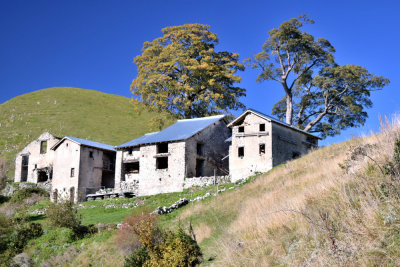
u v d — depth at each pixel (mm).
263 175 32344
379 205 11219
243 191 28875
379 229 10242
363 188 12594
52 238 31109
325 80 47875
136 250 20828
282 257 12352
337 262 9703
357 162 15594
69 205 33094
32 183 59281
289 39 49656
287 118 52406
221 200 28656
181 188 42812
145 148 47000
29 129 88125
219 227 21281
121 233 25438
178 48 58312
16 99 110625
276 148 40656
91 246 26875
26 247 30406
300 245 12203
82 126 91625
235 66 60812
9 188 58688
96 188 51781
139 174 46500
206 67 55375
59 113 99750
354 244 10102
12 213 40844
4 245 31031
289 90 53125
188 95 57562
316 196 14773
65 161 52844
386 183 11555
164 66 56531
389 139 13953
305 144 45406
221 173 48344
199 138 46281
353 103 47625
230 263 13883
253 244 14508
